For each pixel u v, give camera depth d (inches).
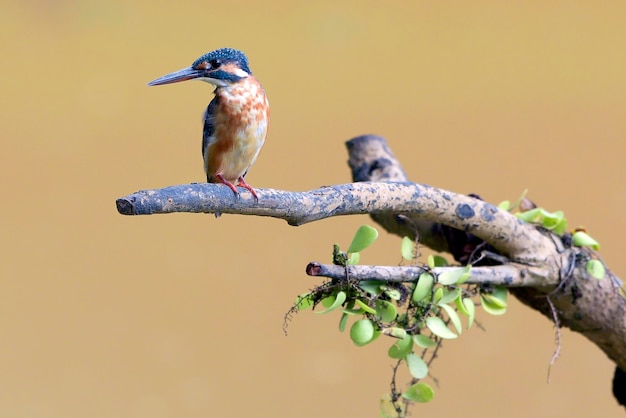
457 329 180.2
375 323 175.3
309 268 168.9
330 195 175.9
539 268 201.2
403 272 177.5
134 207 149.0
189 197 156.8
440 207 191.0
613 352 217.6
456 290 184.4
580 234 206.8
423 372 179.8
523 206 216.1
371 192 181.3
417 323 180.4
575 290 205.8
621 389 229.5
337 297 169.9
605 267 211.8
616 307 209.3
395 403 183.0
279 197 167.8
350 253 174.4
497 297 200.1
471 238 208.1
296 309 175.2
